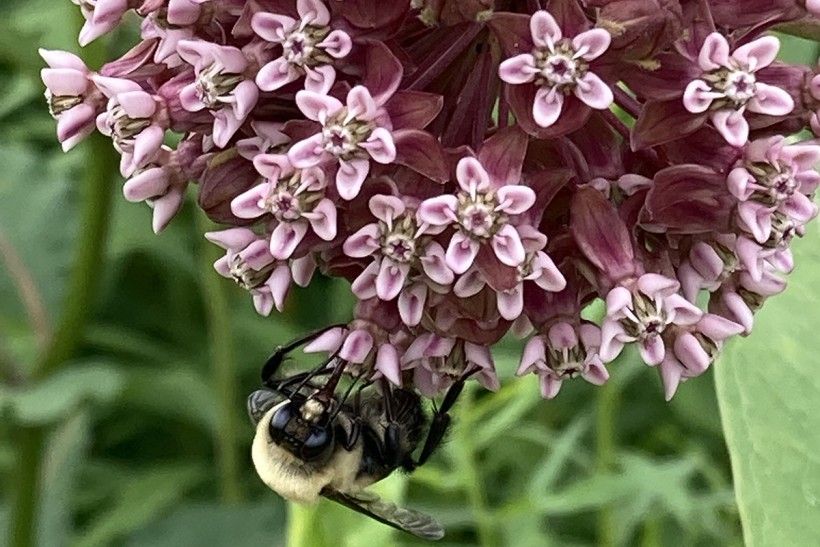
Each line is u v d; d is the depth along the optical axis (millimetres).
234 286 384
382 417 229
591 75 186
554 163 194
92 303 296
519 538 296
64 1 308
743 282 203
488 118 196
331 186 191
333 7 190
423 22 194
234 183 198
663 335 197
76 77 204
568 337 198
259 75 190
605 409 301
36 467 308
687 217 194
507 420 274
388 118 190
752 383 217
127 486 368
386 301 201
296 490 224
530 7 193
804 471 215
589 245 193
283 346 230
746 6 193
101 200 291
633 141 190
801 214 192
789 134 194
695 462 292
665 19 185
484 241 189
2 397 279
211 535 348
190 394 359
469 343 200
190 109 195
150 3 197
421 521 230
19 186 327
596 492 279
